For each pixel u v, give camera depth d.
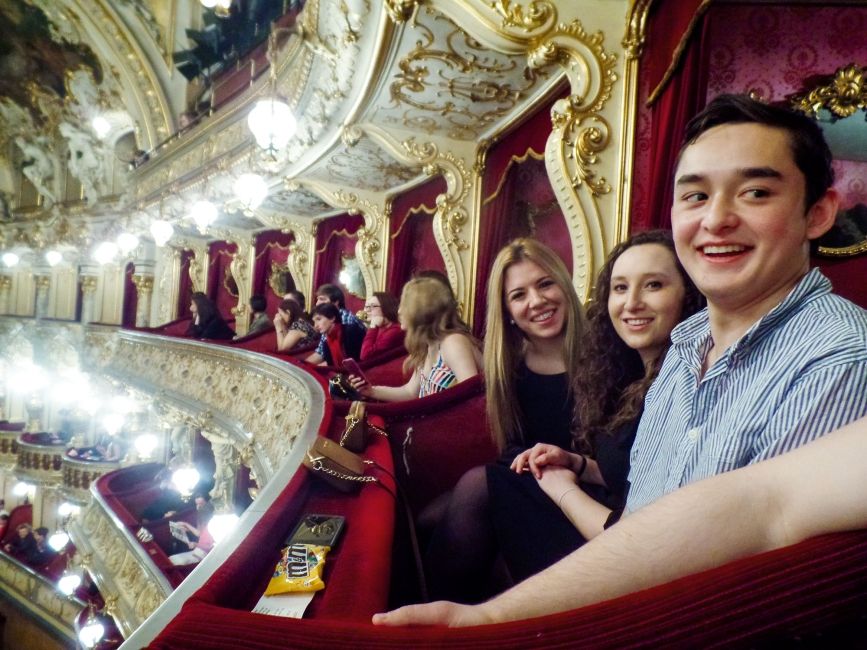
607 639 0.50
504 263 2.07
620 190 3.01
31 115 17.95
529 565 1.47
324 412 2.22
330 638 0.63
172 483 10.21
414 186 7.14
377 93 4.46
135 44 13.65
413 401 2.27
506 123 4.93
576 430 1.90
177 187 11.02
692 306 1.56
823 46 2.44
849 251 2.33
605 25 3.02
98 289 18.33
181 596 0.94
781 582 0.48
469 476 1.73
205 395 6.88
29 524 19.30
